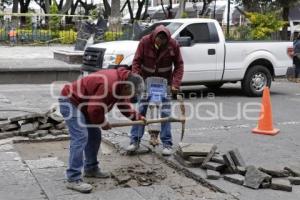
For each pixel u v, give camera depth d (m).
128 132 8.06
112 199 5.04
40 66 15.47
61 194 5.15
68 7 34.72
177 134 8.20
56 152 6.90
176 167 6.14
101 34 22.23
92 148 5.62
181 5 30.58
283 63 13.38
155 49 6.46
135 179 5.71
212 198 5.11
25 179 5.62
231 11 42.28
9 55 20.05
